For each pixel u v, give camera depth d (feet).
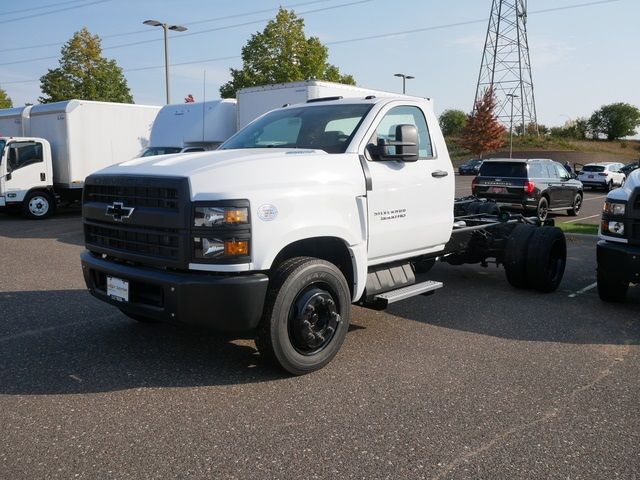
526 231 24.73
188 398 13.62
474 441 11.75
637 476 10.56
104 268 15.39
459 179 142.10
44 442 11.51
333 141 16.92
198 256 13.47
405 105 18.47
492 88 206.69
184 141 53.78
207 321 13.57
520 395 14.05
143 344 17.40
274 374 15.12
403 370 15.58
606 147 252.01
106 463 10.75
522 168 56.08
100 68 121.90
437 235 19.22
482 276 28.63
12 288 24.95
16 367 15.49
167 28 91.50
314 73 114.21
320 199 14.92
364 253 16.29
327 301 15.03
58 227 48.62
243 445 11.47
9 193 53.47
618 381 15.01
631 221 20.79
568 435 12.06
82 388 14.14
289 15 112.88
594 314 21.49
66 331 18.67
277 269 14.51
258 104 48.70
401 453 11.24
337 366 15.83
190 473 10.44
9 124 61.31
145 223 14.30
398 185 17.33
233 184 13.66
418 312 21.62
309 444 11.54
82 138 57.36
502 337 18.63
